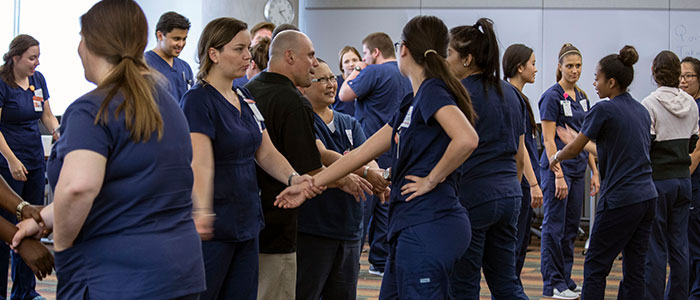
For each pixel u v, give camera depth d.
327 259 3.19
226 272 2.54
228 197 2.49
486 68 3.05
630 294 3.77
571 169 4.99
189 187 1.94
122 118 1.77
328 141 3.51
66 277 1.84
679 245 4.06
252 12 8.78
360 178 3.14
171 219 1.86
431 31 2.63
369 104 5.18
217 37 2.53
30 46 4.69
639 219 3.66
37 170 4.88
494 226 3.11
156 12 9.16
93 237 1.80
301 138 2.91
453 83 2.57
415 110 2.59
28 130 4.81
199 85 2.52
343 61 6.55
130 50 1.88
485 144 3.01
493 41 3.04
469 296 3.03
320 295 3.25
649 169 3.71
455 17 9.48
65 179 1.70
